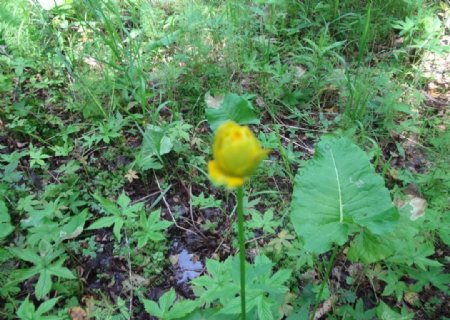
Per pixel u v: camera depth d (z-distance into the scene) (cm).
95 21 100
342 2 104
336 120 83
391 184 75
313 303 58
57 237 58
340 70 88
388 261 60
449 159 74
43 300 59
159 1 102
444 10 109
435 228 61
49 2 100
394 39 101
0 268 60
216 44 93
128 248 64
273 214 70
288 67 92
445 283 61
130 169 73
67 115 83
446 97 91
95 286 62
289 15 105
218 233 69
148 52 91
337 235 45
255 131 82
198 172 75
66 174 73
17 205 68
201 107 84
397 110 83
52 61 88
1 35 93
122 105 84
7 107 80
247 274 46
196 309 52
